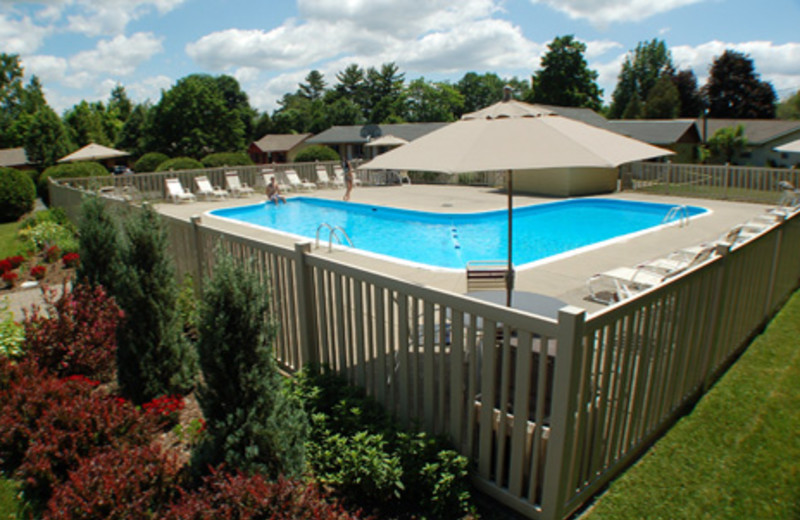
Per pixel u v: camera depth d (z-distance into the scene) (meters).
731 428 4.24
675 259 8.70
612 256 9.52
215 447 3.38
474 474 3.55
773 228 6.04
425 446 3.52
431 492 3.44
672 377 4.16
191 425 4.25
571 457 3.09
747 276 5.38
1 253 13.06
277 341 5.56
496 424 3.46
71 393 4.43
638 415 3.81
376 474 3.36
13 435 4.07
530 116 4.54
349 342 4.46
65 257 10.95
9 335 5.72
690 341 4.34
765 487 3.53
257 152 68.25
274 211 19.95
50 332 5.40
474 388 3.42
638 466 3.80
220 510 2.83
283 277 5.20
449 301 3.42
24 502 3.64
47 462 3.68
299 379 4.49
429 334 3.63
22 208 20.00
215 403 3.33
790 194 15.28
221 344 3.20
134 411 4.20
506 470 3.53
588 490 3.40
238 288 3.22
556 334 2.85
